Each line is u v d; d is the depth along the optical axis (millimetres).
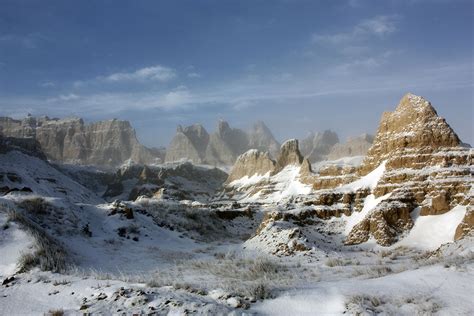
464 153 92000
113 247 66750
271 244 72250
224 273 41844
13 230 46094
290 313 20312
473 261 25859
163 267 51656
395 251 72500
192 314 19812
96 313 20766
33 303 23719
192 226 107312
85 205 86438
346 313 19219
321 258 62781
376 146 115438
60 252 46312
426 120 101250
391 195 91688
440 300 19906
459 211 79000
